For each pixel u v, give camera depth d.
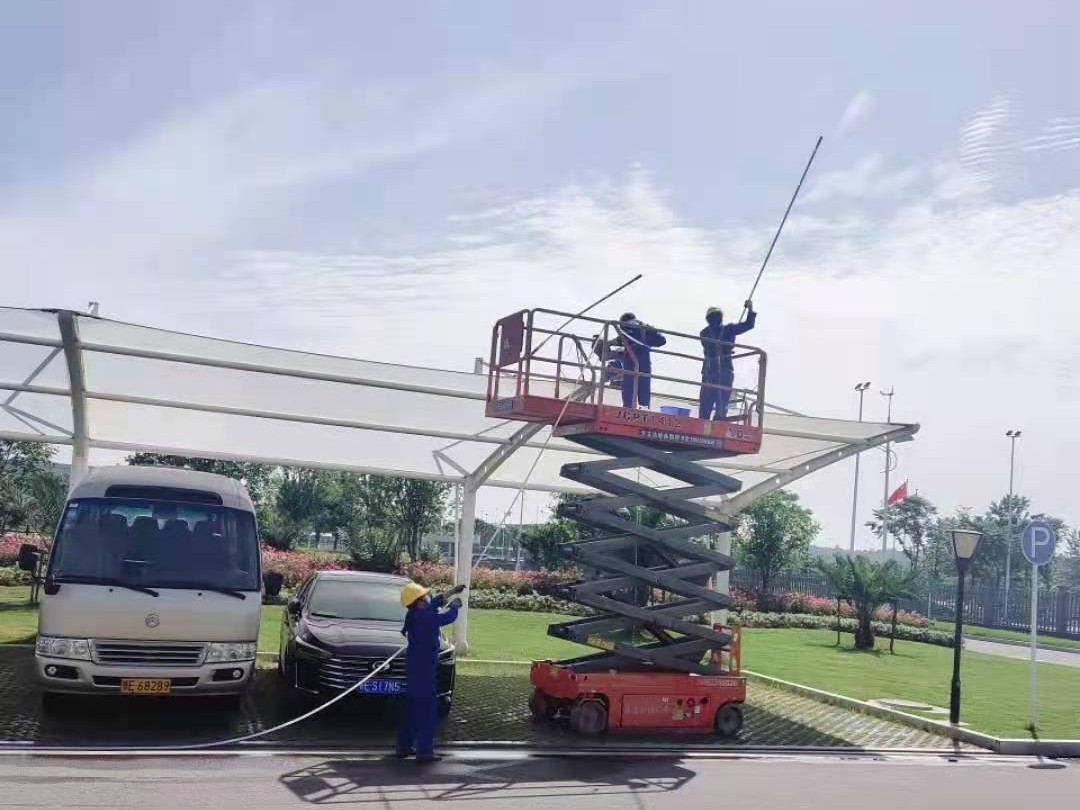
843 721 14.47
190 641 10.59
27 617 18.88
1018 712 15.96
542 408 12.48
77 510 11.10
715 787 9.75
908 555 85.12
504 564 40.50
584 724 12.00
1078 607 40.47
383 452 17.64
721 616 18.33
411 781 9.21
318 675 11.42
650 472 19.67
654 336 13.80
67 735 9.89
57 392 14.59
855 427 16.42
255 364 13.79
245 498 12.12
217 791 8.30
